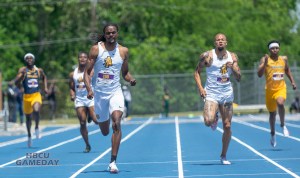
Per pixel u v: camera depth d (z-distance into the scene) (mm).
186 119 82625
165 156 34406
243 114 94188
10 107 77688
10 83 78188
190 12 126500
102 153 37188
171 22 126438
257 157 32719
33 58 41781
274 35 135375
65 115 94812
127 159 33156
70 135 55281
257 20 133875
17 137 53969
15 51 117062
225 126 29297
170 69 116500
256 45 129000
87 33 117688
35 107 41938
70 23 118062
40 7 119438
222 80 28859
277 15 138250
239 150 36875
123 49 27484
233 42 125312
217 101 28891
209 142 43969
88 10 116625
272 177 24844
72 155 36094
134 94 103000
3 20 120062
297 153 34531
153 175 26344
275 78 36719
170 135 52094
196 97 104562
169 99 102688
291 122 69062
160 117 92562
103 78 27203
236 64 28828
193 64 119062
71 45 119500
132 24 123625
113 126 27016
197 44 121062
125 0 121125
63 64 120062
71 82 38219
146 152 36969
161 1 125188
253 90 102500
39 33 121062
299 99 100312
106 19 120812
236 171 26984
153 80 103438
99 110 27594
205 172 26938
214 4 129750
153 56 114875
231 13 131625
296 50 139125
